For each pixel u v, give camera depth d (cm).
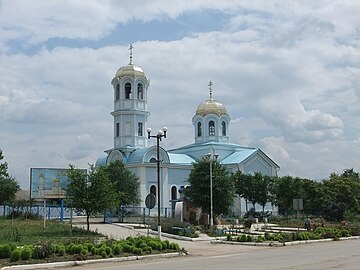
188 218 4897
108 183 3853
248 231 4012
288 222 5184
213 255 2505
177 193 6750
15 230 3303
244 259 2211
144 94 6875
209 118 7812
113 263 2150
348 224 4512
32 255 2109
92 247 2288
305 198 6216
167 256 2403
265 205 6756
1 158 5131
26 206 5491
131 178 5888
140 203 6138
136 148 6725
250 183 6338
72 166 3878
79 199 3669
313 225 4153
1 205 5475
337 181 6306
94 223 4650
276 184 6400
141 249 2412
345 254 2384
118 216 5009
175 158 7088
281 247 2984
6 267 1902
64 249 2211
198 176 5003
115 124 6856
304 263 1966
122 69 6850
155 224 3988
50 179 4962
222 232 3878
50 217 5466
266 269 1769
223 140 7819
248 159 7244
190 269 1830
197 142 7881
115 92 6875
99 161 7156
